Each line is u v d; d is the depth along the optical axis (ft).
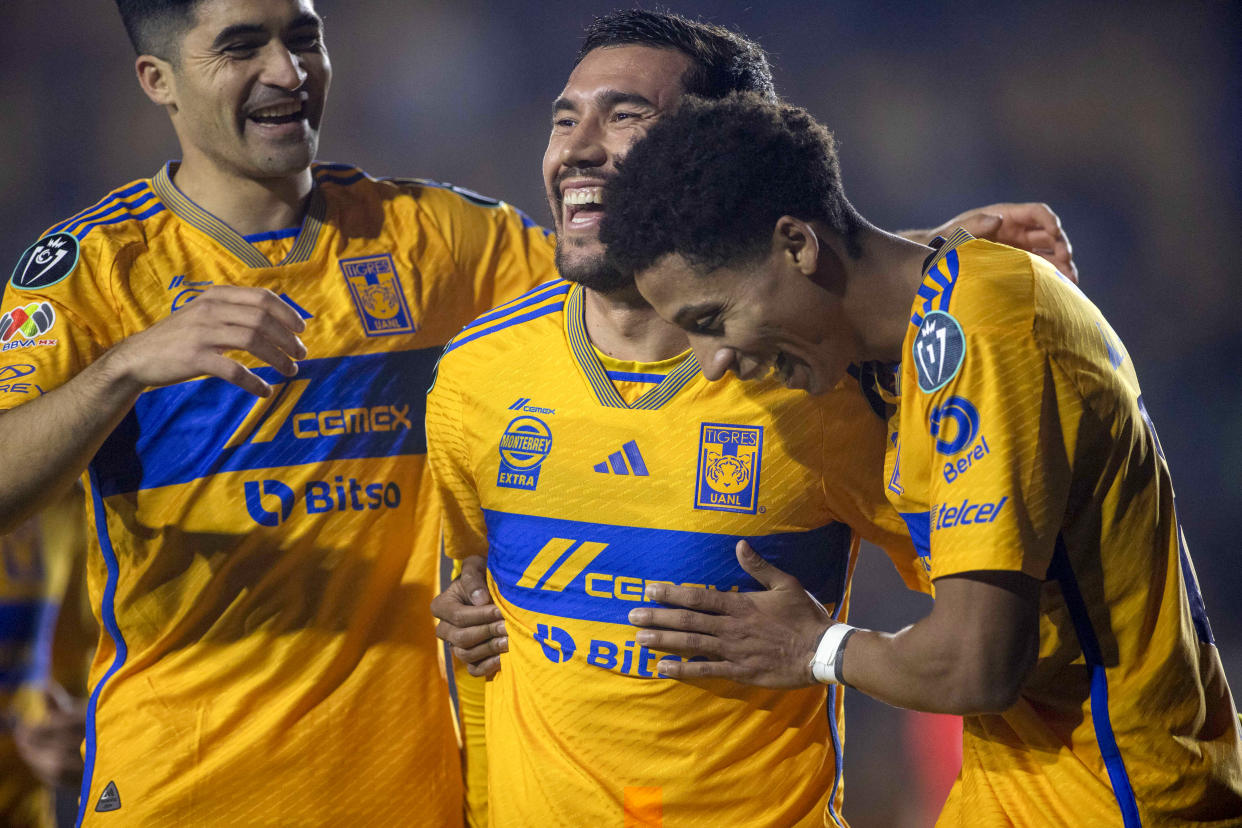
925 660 18.85
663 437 22.75
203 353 22.31
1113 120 146.82
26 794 36.73
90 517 26.63
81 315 25.59
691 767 22.59
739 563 22.57
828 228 19.83
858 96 148.66
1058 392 18.75
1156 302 145.07
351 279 27.63
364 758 26.40
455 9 144.87
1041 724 20.58
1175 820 20.02
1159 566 19.88
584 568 22.97
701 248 19.01
